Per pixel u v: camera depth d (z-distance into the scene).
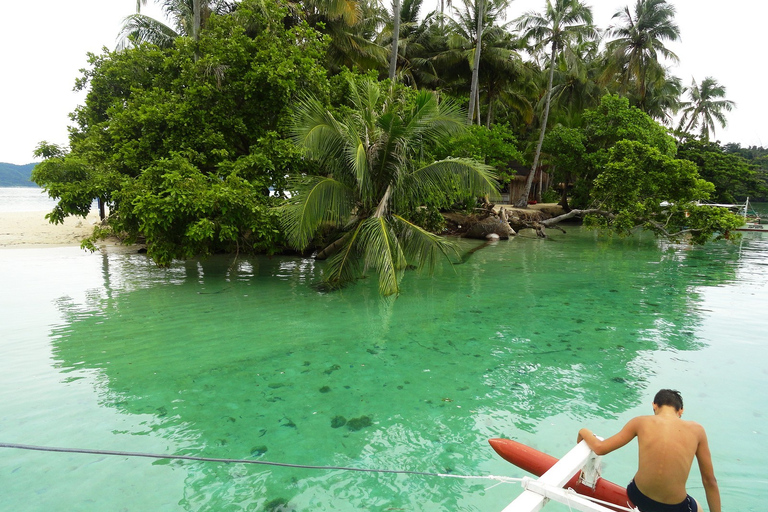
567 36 30.14
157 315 9.45
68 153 15.56
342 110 14.91
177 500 3.89
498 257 18.53
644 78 34.44
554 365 7.03
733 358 7.35
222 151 13.70
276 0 18.14
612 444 3.10
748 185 39.94
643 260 18.09
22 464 4.38
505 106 42.31
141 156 14.30
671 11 32.28
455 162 11.70
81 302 10.38
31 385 6.09
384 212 11.99
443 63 32.59
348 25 24.02
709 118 49.19
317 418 5.33
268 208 12.70
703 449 2.96
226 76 14.41
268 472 4.32
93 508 3.76
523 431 5.05
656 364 7.09
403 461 4.50
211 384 6.22
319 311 10.02
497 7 30.56
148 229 11.27
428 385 6.27
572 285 13.12
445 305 10.70
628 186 20.09
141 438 4.83
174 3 21.69
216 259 16.69
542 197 42.69
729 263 17.56
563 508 3.90
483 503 3.91
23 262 15.11
